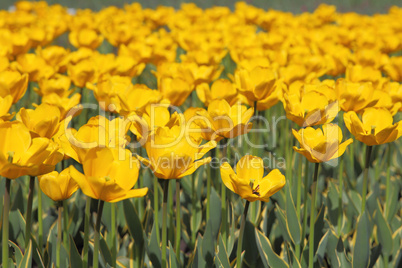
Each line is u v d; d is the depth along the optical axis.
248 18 3.89
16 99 1.60
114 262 1.54
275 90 1.73
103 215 1.69
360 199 1.86
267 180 1.33
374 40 2.71
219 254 1.51
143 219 1.75
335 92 1.65
